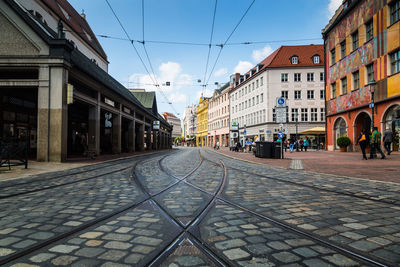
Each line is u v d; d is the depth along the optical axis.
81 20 33.75
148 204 4.55
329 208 4.20
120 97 22.16
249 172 9.34
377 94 18.44
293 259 2.37
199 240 2.84
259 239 2.87
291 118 40.91
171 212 4.00
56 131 13.41
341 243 2.74
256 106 45.62
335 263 2.29
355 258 2.39
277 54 43.22
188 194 5.42
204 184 6.73
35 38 13.58
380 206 4.32
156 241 2.82
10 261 2.34
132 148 27.47
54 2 26.08
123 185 6.59
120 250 2.58
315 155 19.39
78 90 15.65
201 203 4.60
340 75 23.84
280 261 2.33
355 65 21.28
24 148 10.48
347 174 8.16
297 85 41.09
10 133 15.49
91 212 4.01
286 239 2.87
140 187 6.29
